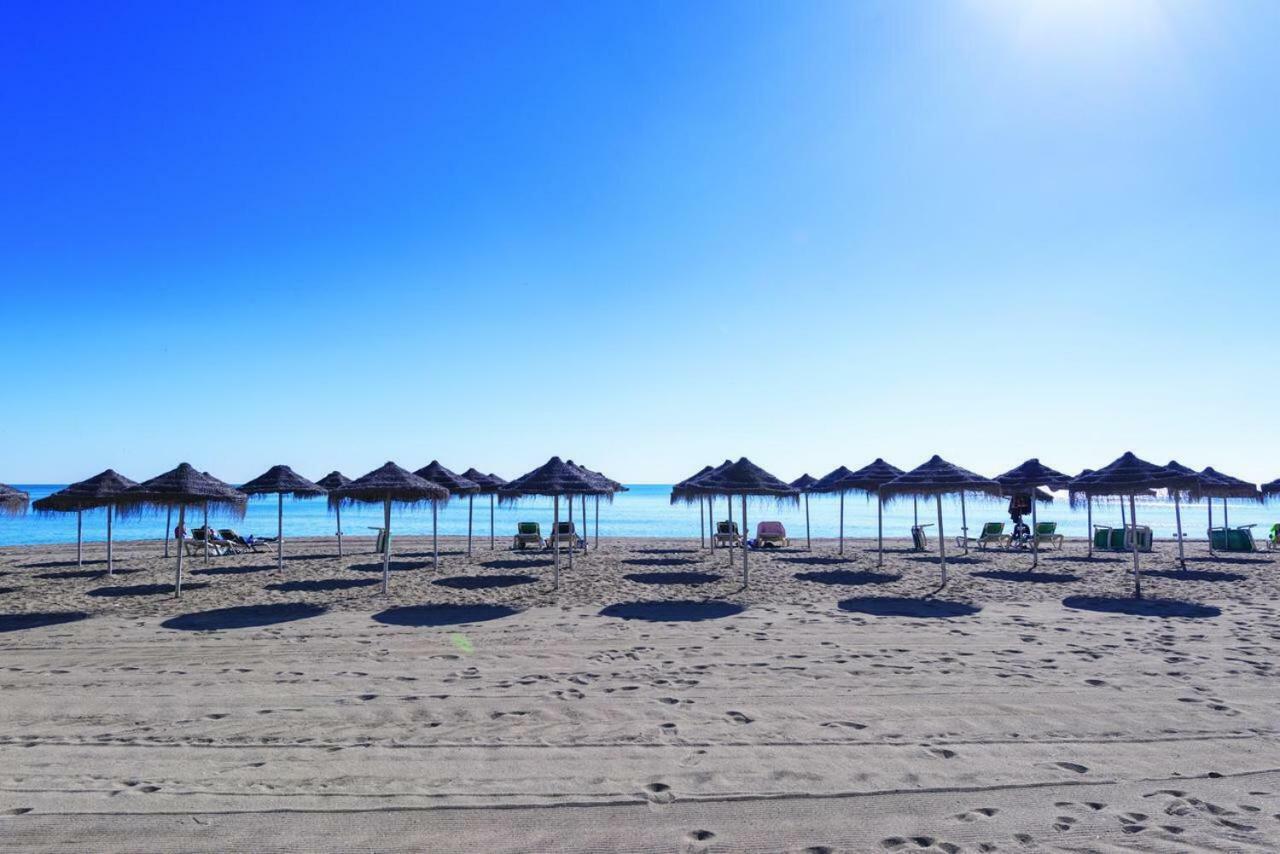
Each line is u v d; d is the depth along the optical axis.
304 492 14.46
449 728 4.88
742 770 4.16
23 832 3.39
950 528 40.97
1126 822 3.54
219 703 5.43
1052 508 72.94
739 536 20.27
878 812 3.64
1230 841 3.34
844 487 15.93
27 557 17.84
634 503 83.00
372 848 3.27
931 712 5.22
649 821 3.54
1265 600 10.19
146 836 3.37
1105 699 5.52
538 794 3.84
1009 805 3.73
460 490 14.77
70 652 7.08
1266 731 4.82
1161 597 10.46
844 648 7.24
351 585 11.87
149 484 10.32
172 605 9.84
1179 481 10.52
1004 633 7.95
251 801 3.74
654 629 8.18
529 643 7.47
